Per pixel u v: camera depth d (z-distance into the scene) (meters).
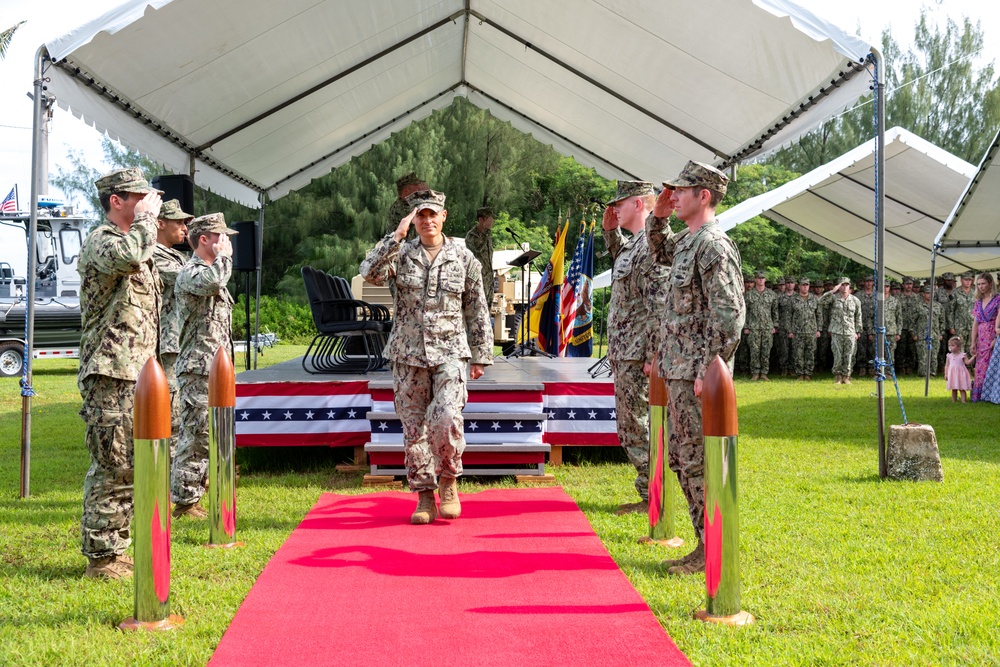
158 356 4.14
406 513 5.40
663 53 8.19
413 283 5.07
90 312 3.90
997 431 9.33
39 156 6.10
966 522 5.08
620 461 7.41
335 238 33.22
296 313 32.03
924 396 13.45
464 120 36.06
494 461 6.54
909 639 3.22
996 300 12.16
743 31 6.91
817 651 3.08
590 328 11.71
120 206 3.98
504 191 36.38
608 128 11.66
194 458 5.36
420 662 2.95
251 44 7.93
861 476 6.65
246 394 6.98
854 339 15.96
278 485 6.50
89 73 6.76
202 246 5.29
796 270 34.31
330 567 4.14
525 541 4.64
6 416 11.07
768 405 12.22
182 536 4.82
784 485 6.30
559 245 11.93
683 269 4.00
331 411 7.03
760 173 36.16
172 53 7.21
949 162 13.38
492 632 3.24
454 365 5.07
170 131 9.02
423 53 10.98
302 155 12.70
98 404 3.92
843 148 38.34
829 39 6.07
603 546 4.52
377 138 14.01
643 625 3.31
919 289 17.94
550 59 10.12
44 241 17.67
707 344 3.87
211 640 3.19
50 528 5.07
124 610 3.54
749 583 3.93
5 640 3.21
